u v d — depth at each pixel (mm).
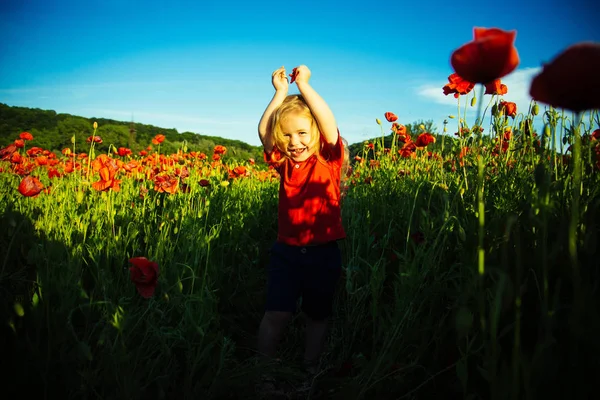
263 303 2383
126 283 1833
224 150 5816
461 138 2301
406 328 1536
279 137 2006
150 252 2127
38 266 1558
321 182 1986
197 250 1894
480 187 950
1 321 1458
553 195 1416
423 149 3705
